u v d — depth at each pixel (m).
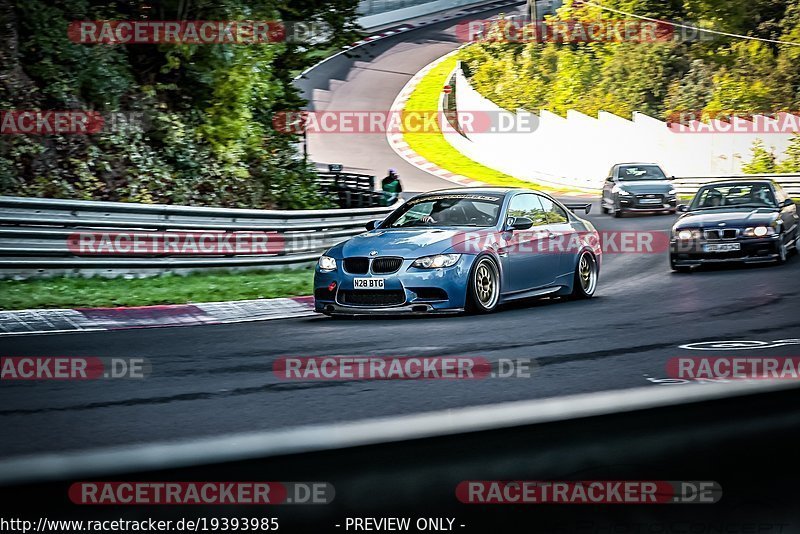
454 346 11.56
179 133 26.31
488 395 8.36
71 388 9.02
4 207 17.70
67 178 22.92
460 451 2.31
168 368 10.20
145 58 27.89
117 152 24.56
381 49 97.44
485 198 16.66
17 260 17.67
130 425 7.33
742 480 2.67
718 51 71.75
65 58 24.20
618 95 72.12
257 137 29.22
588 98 73.38
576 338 12.11
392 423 2.34
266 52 28.61
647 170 43.06
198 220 20.58
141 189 24.45
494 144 68.56
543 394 8.32
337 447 2.17
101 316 15.09
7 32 23.25
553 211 17.67
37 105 23.41
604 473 2.47
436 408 7.81
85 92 24.61
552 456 2.41
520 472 2.37
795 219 24.34
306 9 32.12
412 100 80.12
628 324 13.50
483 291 15.33
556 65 77.38
